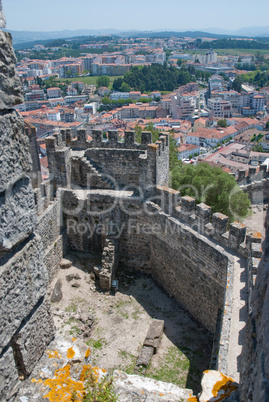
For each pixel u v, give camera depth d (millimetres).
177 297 19719
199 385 14719
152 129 35438
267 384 3885
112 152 22516
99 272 20422
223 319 12398
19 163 5816
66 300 19250
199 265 17141
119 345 16672
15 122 5641
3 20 5191
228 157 112500
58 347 7379
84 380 6973
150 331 17031
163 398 7316
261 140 141875
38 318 6879
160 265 20672
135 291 20484
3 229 5559
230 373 10320
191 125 182750
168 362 15891
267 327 4250
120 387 7434
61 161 21844
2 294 5645
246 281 14180
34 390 6465
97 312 18688
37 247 6625
